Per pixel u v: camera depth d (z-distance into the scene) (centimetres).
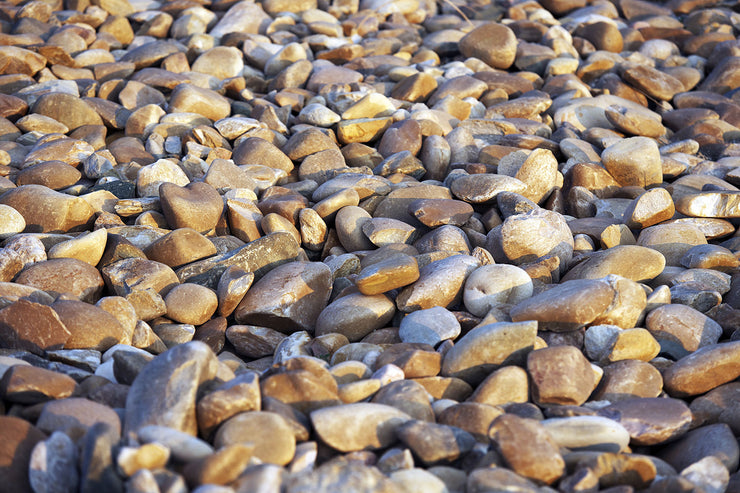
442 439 203
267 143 411
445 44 604
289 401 217
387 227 338
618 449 212
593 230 346
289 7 638
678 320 270
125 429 200
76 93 467
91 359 248
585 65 564
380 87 516
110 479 173
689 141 445
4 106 430
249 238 343
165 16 598
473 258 302
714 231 349
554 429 212
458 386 240
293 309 292
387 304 287
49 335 250
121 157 400
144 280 291
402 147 420
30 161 384
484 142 448
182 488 170
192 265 310
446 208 351
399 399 221
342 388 226
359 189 372
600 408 231
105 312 263
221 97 470
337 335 272
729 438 218
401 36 618
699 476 200
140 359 236
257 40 566
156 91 476
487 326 249
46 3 592
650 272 300
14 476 184
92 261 305
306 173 406
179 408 199
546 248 321
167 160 375
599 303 260
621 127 462
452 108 475
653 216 344
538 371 232
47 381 218
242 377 210
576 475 190
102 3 609
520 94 519
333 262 324
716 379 244
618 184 401
